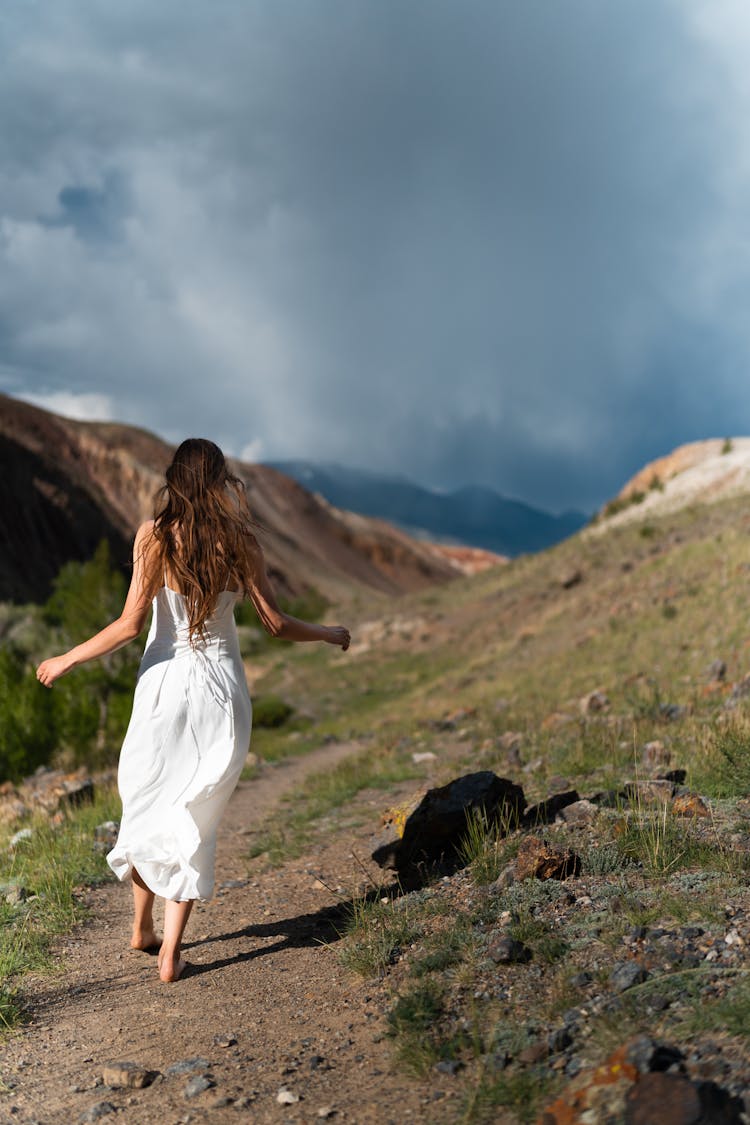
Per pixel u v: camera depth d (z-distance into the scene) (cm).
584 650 2002
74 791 907
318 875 532
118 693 1647
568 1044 250
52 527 11731
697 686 1154
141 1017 338
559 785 625
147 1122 251
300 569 17538
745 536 2500
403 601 4572
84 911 491
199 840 355
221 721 369
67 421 15312
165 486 371
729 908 325
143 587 370
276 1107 251
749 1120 189
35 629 3297
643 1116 187
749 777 520
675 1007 255
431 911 394
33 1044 322
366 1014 311
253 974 373
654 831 416
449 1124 224
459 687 2394
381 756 1159
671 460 6341
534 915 356
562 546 4700
